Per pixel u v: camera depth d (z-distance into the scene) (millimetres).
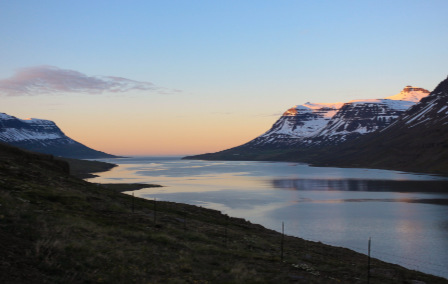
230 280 17422
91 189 42094
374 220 66062
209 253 23531
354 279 22344
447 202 90312
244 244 29766
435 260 41125
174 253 21391
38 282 12398
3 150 47031
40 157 51750
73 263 15219
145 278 15992
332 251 34969
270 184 146125
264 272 20469
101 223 25922
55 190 33188
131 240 22516
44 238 17141
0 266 12500
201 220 40656
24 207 22891
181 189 123062
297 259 26453
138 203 43625
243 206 84250
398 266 32344
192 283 16453
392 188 126938
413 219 66938
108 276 15078
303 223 63188
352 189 124500
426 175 198875
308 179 174000
